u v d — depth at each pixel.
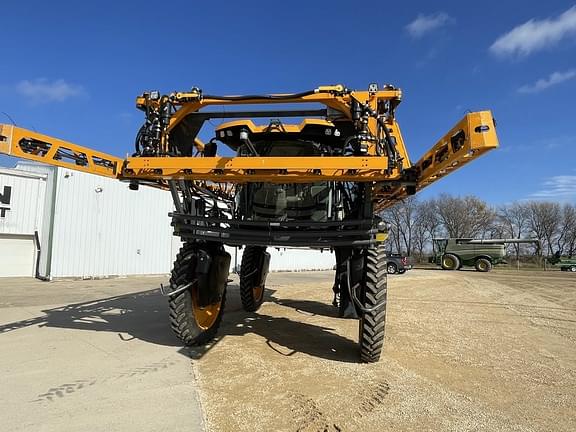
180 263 5.50
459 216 60.72
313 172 4.34
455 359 5.65
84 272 17.14
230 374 4.64
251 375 4.62
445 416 3.66
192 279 5.55
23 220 16.91
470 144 3.39
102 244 17.78
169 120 4.94
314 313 8.92
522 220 62.09
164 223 20.33
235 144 6.18
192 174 4.55
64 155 4.57
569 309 10.97
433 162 4.15
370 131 4.66
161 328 6.88
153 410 3.61
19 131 4.18
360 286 5.32
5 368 4.68
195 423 3.37
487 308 10.80
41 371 4.59
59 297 10.91
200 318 5.91
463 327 8.05
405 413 3.70
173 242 20.75
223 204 7.31
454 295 13.77
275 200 5.57
